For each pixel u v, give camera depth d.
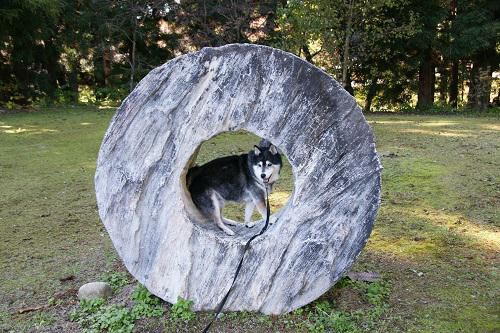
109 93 22.33
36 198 7.79
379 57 19.44
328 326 3.81
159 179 4.00
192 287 4.10
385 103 22.14
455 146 10.42
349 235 3.88
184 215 4.03
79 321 3.99
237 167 4.51
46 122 15.34
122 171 4.03
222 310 4.09
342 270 3.92
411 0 17.69
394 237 5.79
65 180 8.82
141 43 23.06
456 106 20.84
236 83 3.80
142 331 3.82
